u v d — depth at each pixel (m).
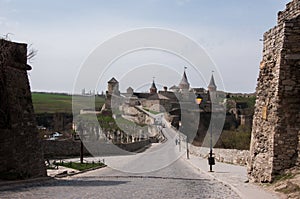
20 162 20.95
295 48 17.69
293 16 18.22
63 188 17.20
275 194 15.53
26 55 22.80
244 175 25.66
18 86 21.97
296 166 17.42
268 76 19.16
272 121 18.16
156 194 15.84
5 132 20.27
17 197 13.60
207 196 15.80
